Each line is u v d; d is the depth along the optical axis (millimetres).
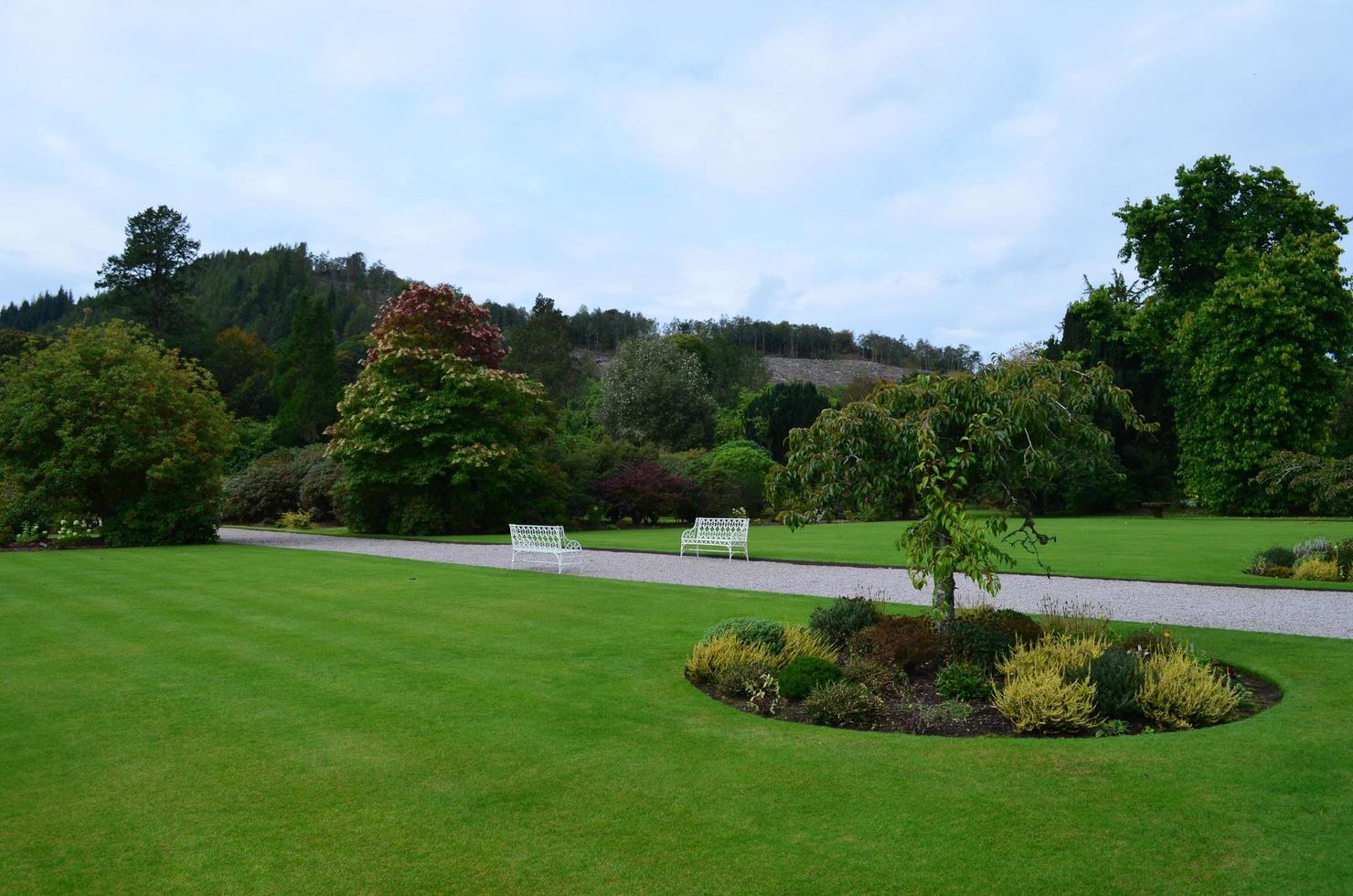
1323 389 33812
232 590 12969
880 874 3875
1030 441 7582
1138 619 10297
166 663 8062
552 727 6074
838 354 121812
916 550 7699
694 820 4480
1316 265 33062
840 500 8258
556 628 9773
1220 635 8938
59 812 4668
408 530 28500
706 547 21484
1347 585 12992
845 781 5000
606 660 8148
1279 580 13555
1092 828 4301
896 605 11250
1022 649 7207
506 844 4227
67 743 5793
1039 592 12664
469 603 11602
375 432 28422
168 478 22812
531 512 31219
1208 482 36156
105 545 22609
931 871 3893
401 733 5945
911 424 7883
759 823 4441
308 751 5609
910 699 6715
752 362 76875
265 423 52562
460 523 29125
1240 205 38250
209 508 23969
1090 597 12133
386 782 5059
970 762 5273
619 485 34688
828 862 3994
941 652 7445
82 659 8227
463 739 5824
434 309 34031
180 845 4254
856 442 8008
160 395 23531
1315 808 4496
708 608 11195
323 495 33062
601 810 4625
